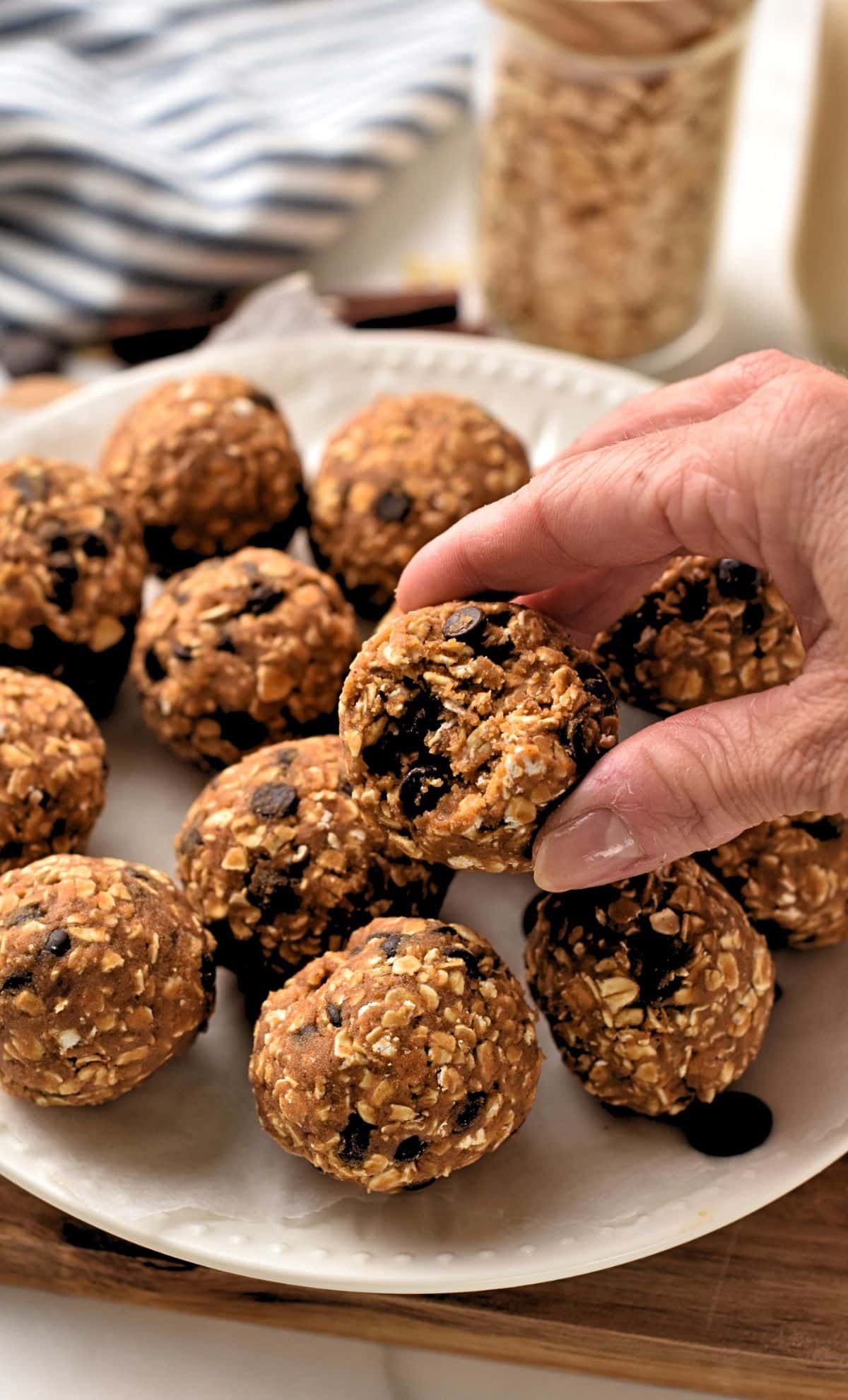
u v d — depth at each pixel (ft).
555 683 0.99
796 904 1.13
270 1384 1.11
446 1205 1.07
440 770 0.98
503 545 1.03
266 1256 1.04
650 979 1.06
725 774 0.96
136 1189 1.07
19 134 1.62
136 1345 1.12
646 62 1.39
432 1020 1.02
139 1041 1.05
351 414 1.44
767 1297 1.08
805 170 1.53
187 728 1.21
